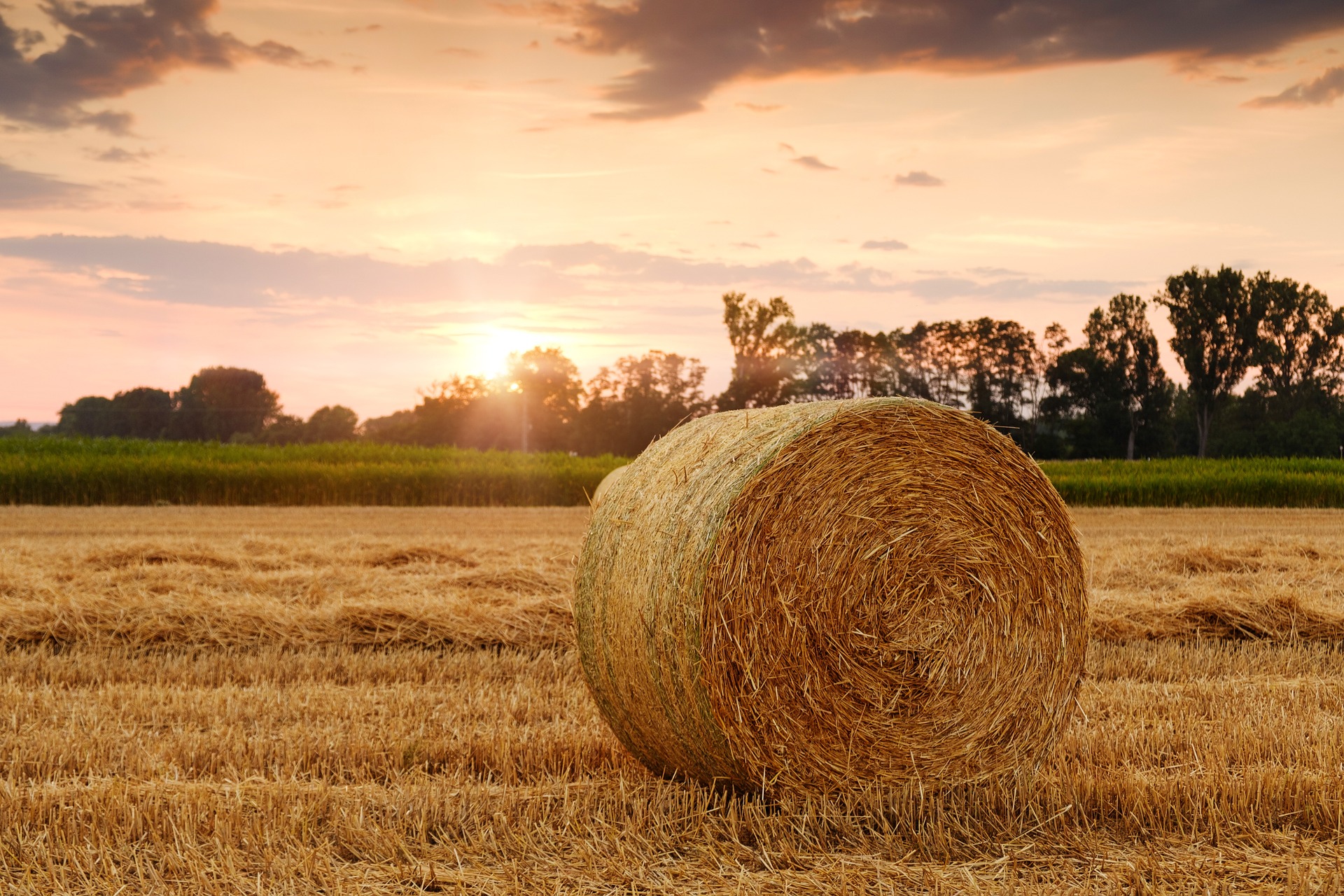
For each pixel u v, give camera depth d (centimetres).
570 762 580
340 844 456
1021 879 434
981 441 554
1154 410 7131
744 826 480
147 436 8312
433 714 665
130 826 464
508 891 417
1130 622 923
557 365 6900
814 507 514
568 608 920
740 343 7094
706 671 495
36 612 870
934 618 538
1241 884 426
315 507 2327
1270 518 2147
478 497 2566
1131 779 518
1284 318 7488
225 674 766
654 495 546
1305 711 674
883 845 465
